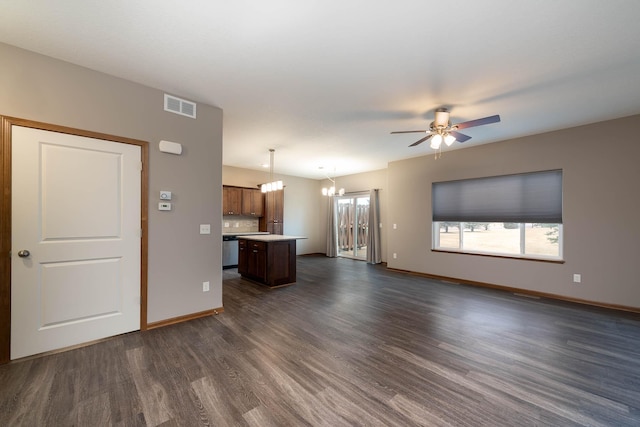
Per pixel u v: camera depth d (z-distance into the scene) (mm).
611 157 3658
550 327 2982
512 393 1862
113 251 2635
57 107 2348
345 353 2398
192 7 1736
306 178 8828
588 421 1607
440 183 5484
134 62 2391
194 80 2697
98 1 1687
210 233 3293
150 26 1925
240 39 2064
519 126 3914
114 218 2639
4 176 2141
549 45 2096
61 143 2373
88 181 2504
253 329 2893
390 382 1979
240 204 6910
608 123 3674
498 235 4832
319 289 4562
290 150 5320
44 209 2307
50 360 2211
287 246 4922
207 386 1906
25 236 2225
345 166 6973
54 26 1925
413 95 2959
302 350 2443
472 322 3125
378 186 7426
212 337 2684
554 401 1781
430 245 5578
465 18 1818
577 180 3906
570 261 3963
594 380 2016
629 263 3537
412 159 5906
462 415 1649
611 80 2615
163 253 2934
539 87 2766
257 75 2588
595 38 2006
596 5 1692
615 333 2832
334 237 8438
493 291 4457
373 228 7250
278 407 1708
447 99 3051
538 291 4234
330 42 2092
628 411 1690
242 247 5441
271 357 2314
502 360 2293
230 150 5328
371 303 3814
